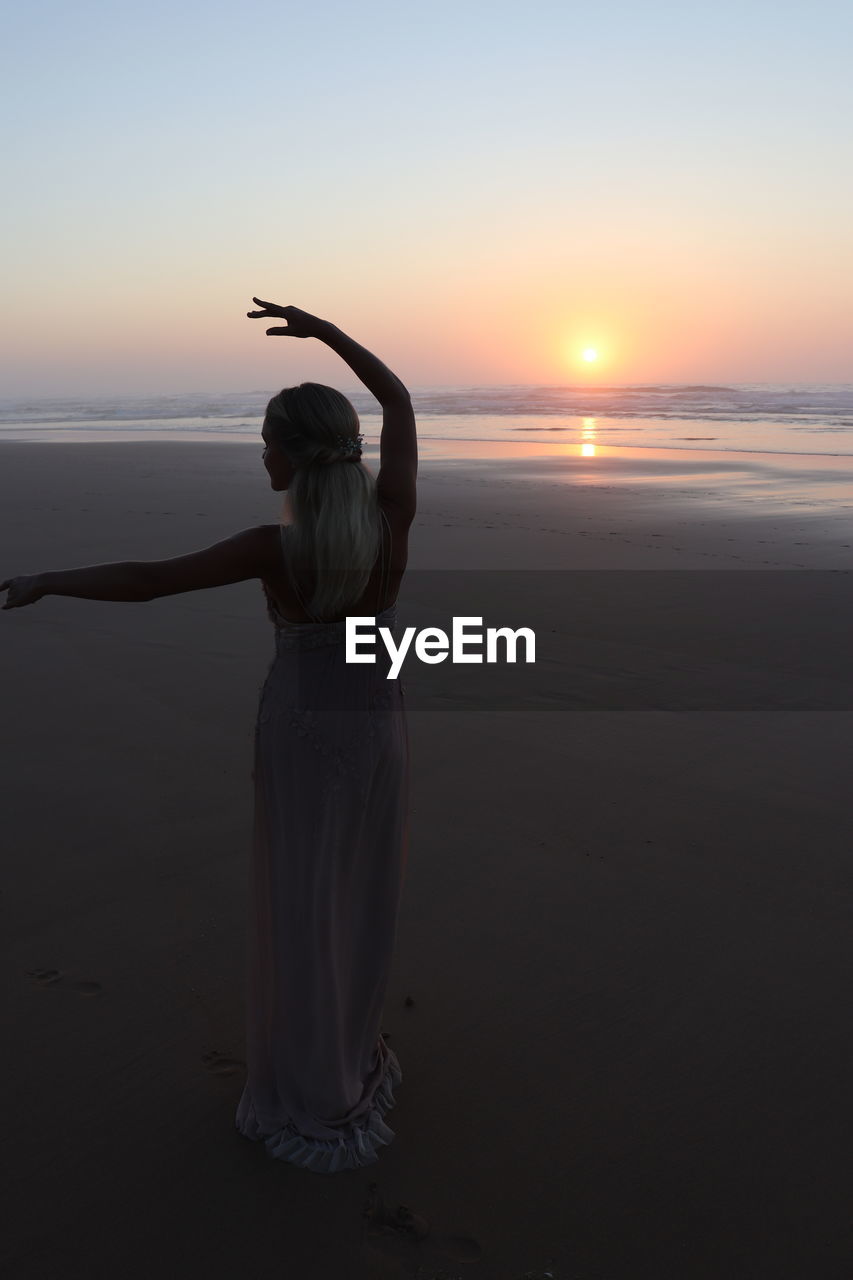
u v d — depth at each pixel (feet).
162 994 8.73
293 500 6.54
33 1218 6.38
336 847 6.93
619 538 35.32
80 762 13.88
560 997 8.82
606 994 8.86
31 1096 7.48
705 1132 7.21
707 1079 7.77
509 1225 6.40
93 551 30.83
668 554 32.01
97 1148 6.99
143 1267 6.04
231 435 107.96
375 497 6.76
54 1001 8.61
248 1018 7.20
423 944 9.63
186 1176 6.77
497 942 9.66
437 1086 7.70
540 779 13.69
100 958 9.25
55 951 9.35
